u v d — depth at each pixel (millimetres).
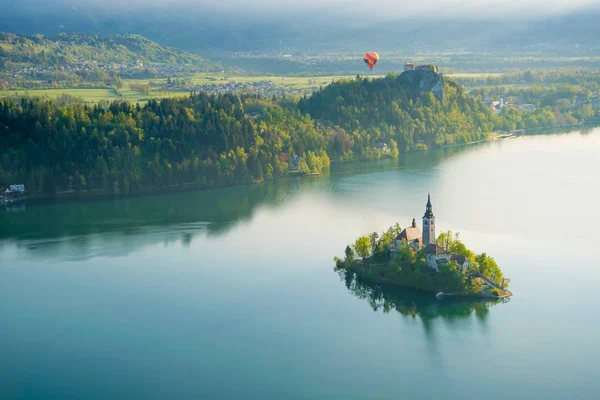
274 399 196875
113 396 199750
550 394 195750
